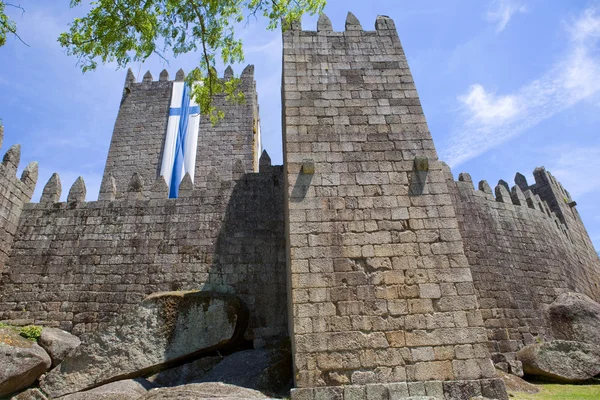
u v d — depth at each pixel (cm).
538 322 1623
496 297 1619
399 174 1134
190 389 923
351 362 899
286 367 1048
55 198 1636
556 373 1213
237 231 1538
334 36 1378
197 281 1455
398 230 1054
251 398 855
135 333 1216
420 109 1243
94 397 981
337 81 1284
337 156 1155
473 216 1795
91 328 1388
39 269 1487
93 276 1473
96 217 1585
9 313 1411
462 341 923
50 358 1222
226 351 1266
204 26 1329
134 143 2658
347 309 954
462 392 863
